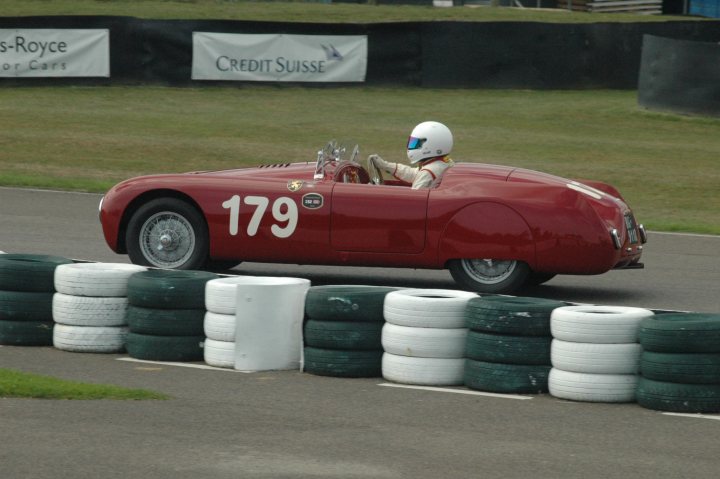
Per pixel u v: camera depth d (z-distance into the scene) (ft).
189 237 116.78
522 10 450.30
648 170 236.63
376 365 86.48
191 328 90.63
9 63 298.15
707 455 66.44
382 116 288.10
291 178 118.21
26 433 67.97
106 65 304.71
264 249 115.03
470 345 83.30
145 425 70.49
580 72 326.44
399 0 476.54
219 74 310.86
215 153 241.76
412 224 111.55
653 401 77.56
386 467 63.16
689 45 292.81
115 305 93.30
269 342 87.81
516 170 118.01
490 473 62.28
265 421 72.49
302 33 313.53
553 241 108.99
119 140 250.37
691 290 124.77
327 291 87.20
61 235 150.30
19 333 94.68
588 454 66.23
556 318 80.84
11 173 215.51
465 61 321.52
